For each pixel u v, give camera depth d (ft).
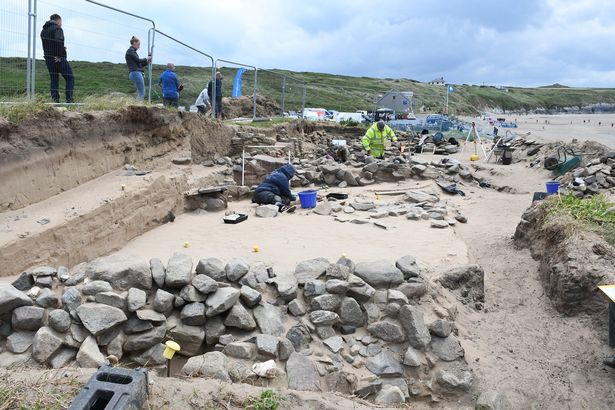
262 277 19.57
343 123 89.10
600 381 17.17
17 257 21.08
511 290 24.35
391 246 27.30
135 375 11.54
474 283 22.98
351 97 153.07
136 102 37.99
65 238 23.85
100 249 26.23
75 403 10.44
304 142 70.49
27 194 26.27
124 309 16.76
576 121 197.16
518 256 27.78
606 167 46.47
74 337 15.61
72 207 26.20
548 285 23.39
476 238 31.58
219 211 36.88
